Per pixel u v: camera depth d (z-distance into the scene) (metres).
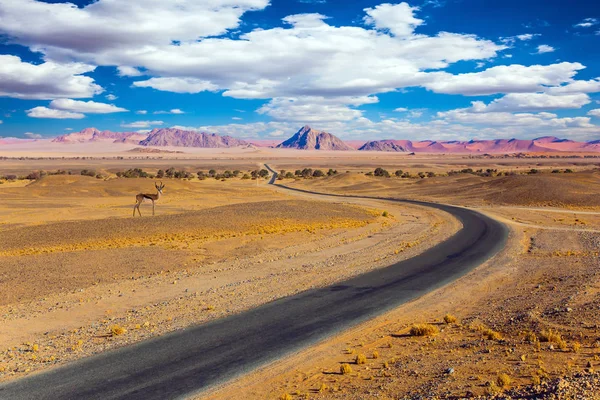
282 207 57.75
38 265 29.72
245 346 15.61
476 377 11.54
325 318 18.62
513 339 14.59
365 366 13.50
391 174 173.12
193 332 17.17
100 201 74.00
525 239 39.50
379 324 17.77
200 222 46.19
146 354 15.04
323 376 12.99
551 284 22.22
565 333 14.57
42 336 17.31
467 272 26.86
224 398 11.89
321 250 35.69
